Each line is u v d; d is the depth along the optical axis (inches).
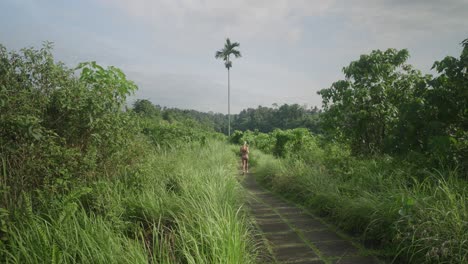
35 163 131.6
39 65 150.2
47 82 153.2
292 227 196.9
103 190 162.7
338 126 320.5
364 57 308.0
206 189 196.1
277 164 386.0
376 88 292.2
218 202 182.2
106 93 181.5
